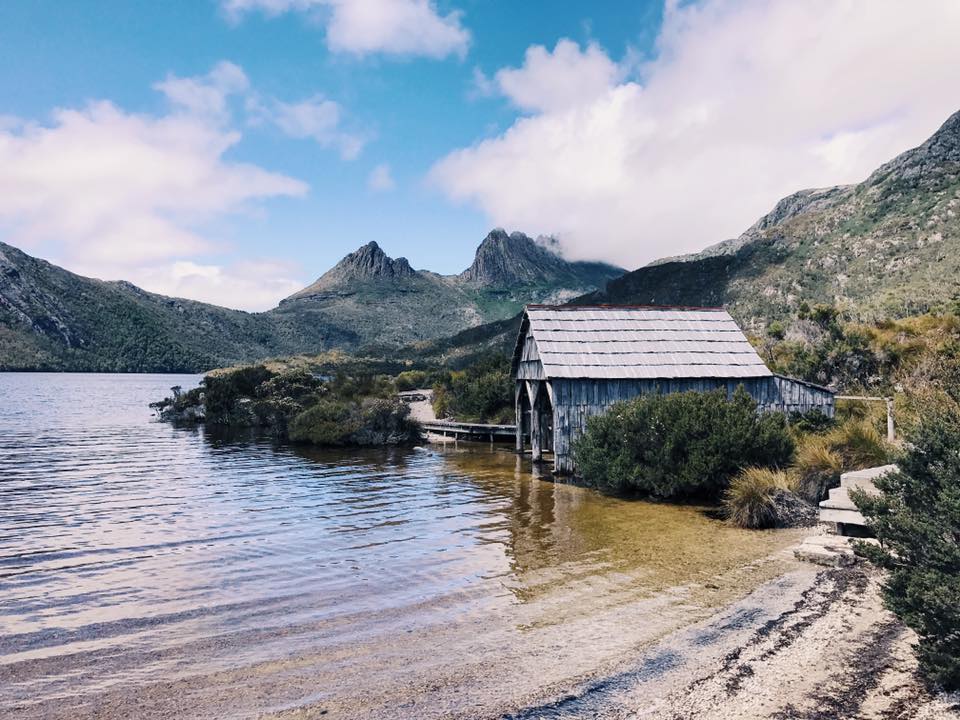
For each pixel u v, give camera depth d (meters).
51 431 40.06
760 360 21.89
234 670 6.68
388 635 7.60
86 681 6.48
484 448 29.55
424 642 7.34
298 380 44.62
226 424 43.56
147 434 38.03
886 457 13.49
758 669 6.26
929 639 5.75
